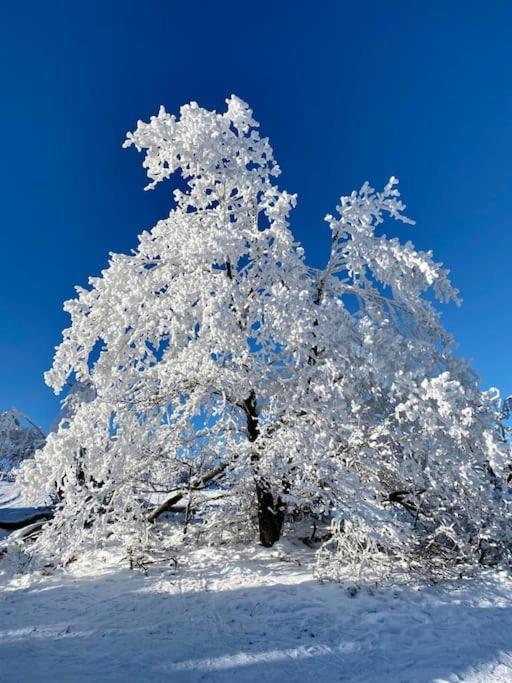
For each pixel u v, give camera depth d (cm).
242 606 634
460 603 666
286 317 734
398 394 696
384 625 586
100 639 526
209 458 989
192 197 905
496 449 642
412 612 629
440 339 916
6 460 1433
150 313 821
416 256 818
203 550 894
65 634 539
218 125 845
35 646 500
